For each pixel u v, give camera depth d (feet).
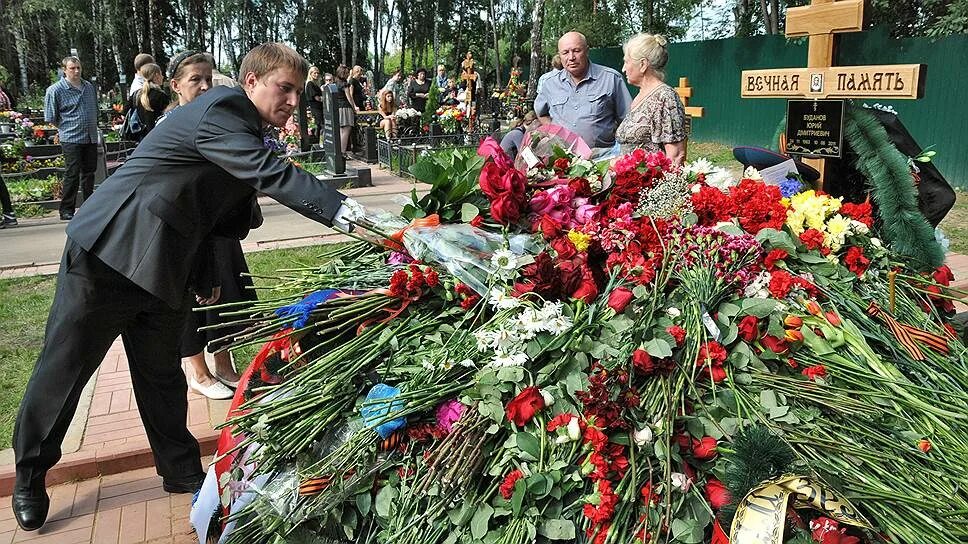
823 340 7.16
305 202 8.39
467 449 6.52
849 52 41.52
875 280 8.44
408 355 7.56
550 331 7.04
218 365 14.16
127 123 25.49
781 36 50.11
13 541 10.18
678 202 8.42
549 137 10.45
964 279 19.22
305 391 7.37
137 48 165.78
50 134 46.14
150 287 9.11
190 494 11.21
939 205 11.55
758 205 8.41
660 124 14.80
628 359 6.89
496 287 7.59
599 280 8.06
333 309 7.99
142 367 10.45
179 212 9.16
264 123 9.43
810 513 5.87
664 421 6.45
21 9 138.10
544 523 6.24
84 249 9.15
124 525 10.53
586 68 16.92
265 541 7.24
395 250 8.43
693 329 7.03
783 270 7.92
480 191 8.86
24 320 18.17
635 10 78.59
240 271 13.56
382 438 6.89
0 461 11.71
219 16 164.04
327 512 6.93
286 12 186.60
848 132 10.88
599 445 6.32
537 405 6.63
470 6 188.44
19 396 13.89
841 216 8.89
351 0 167.53
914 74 10.27
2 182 30.27
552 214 8.62
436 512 6.46
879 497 5.89
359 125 54.24
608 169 9.59
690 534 6.04
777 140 13.03
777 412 6.57
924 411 6.58
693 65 57.41
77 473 11.64
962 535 5.67
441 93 71.05
